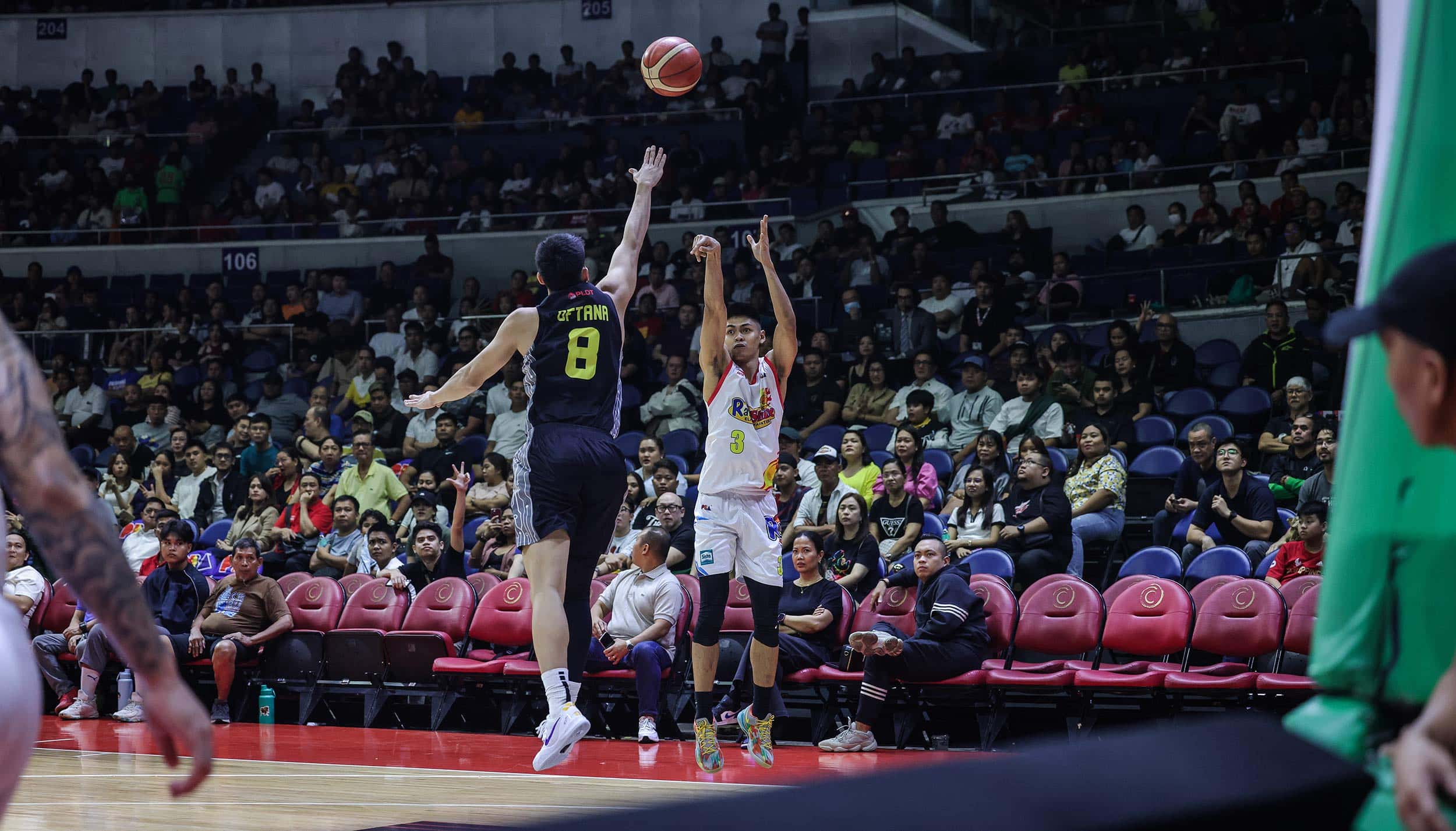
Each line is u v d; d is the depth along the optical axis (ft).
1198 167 51.42
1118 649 26.48
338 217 63.82
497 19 73.46
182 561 33.32
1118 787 2.22
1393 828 4.00
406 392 46.29
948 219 55.21
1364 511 4.64
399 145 67.05
